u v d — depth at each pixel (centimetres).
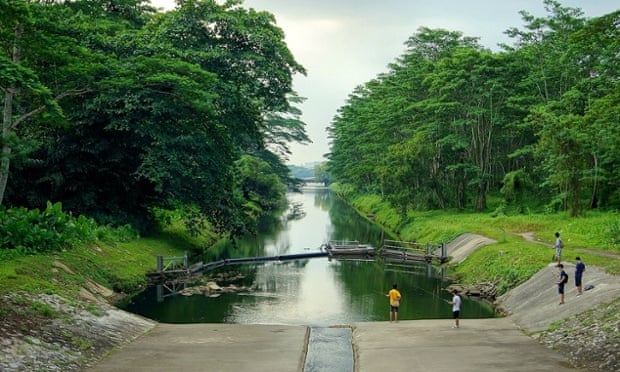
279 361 1552
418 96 7031
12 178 3191
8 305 1636
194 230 3841
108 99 3008
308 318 2384
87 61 2719
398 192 5781
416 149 5662
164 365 1481
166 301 2648
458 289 2934
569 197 4419
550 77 5403
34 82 1988
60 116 2148
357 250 4291
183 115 3331
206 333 1908
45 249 2498
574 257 2733
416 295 2872
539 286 2416
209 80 3158
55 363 1369
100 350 1580
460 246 3909
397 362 1545
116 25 3647
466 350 1656
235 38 3722
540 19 5397
